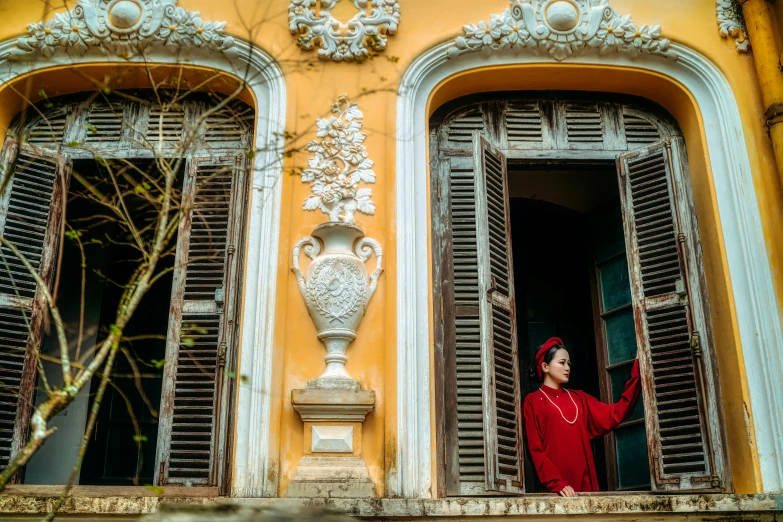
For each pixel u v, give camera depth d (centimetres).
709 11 621
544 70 621
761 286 548
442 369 557
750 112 592
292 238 555
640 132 634
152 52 611
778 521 487
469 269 585
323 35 602
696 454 534
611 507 487
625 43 611
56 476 673
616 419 597
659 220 590
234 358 554
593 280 701
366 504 477
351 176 570
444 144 620
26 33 604
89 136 616
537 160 623
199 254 582
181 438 546
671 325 571
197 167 603
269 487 499
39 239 584
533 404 603
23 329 568
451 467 536
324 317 532
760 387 531
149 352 754
